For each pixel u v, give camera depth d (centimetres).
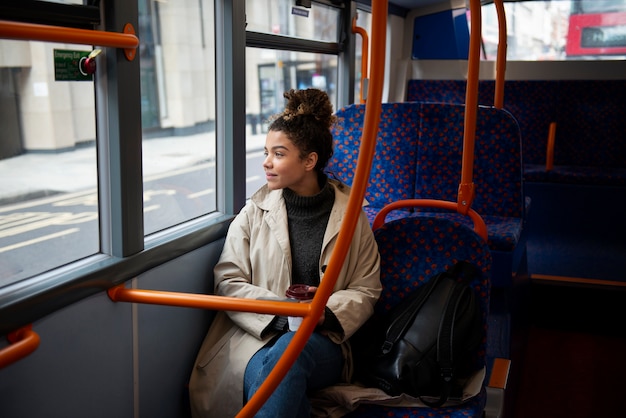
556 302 461
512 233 310
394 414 215
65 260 184
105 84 185
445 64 541
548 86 533
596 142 530
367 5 418
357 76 433
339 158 366
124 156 188
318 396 222
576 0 513
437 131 357
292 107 229
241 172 265
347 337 218
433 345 219
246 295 223
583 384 381
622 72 516
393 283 248
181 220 243
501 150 349
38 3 154
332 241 229
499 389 250
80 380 182
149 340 212
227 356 223
